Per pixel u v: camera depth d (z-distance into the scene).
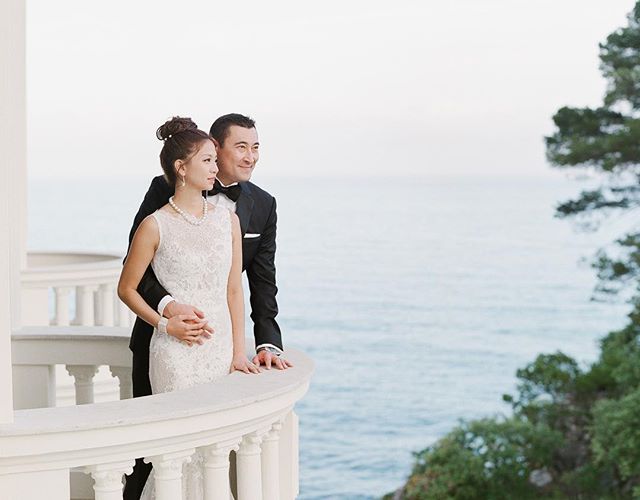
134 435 3.80
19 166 8.73
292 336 70.75
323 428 62.84
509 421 32.44
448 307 68.12
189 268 4.64
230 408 4.02
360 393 65.12
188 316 4.59
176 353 4.65
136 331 4.92
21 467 3.72
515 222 71.19
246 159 4.84
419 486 33.19
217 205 4.83
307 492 61.22
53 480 3.76
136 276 4.65
